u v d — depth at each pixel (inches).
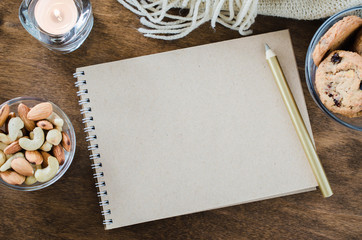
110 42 24.4
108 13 24.4
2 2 24.0
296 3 22.9
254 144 23.7
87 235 24.3
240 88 23.8
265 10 23.6
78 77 23.9
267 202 24.3
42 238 24.2
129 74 23.9
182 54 23.9
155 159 23.8
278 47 23.7
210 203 23.6
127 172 23.8
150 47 24.5
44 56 24.4
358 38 21.2
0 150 22.3
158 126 23.9
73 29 23.6
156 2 23.5
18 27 24.2
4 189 24.1
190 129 23.8
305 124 23.5
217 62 23.9
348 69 20.5
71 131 22.9
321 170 22.7
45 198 24.3
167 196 23.7
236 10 24.2
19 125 21.8
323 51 21.3
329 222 24.2
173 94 23.9
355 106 21.0
